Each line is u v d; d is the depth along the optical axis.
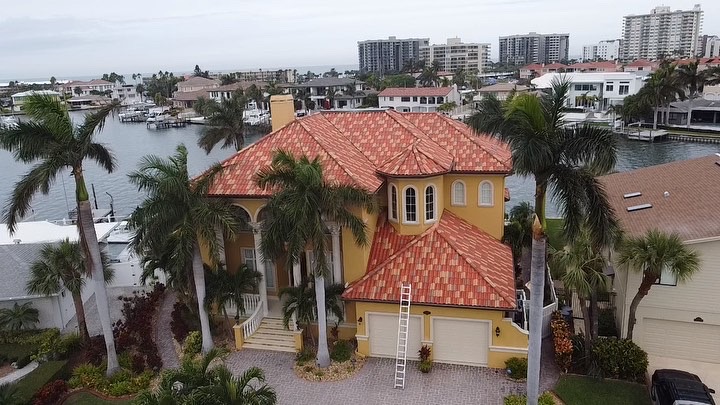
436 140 34.66
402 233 30.86
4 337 32.56
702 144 96.56
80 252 30.77
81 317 30.94
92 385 27.23
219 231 30.00
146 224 26.56
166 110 186.62
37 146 24.27
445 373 26.97
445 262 28.31
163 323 33.94
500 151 34.50
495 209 32.72
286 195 25.02
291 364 28.34
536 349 21.81
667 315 26.89
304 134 32.81
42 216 70.44
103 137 144.38
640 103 102.75
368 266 29.55
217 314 32.09
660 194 34.09
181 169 26.58
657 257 23.47
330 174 29.12
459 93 150.12
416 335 27.81
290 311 27.84
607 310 31.09
